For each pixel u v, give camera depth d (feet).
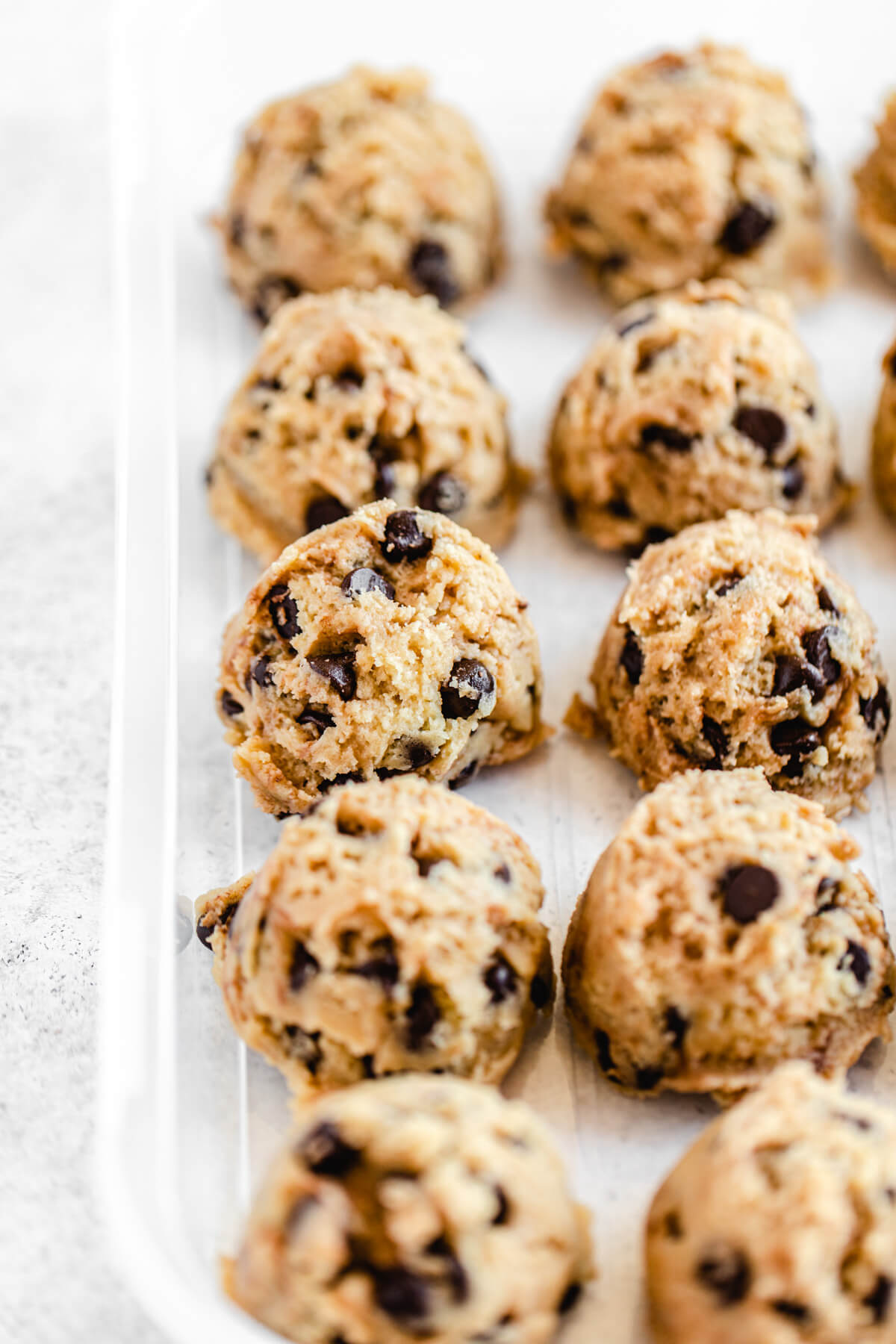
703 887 1.32
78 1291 1.36
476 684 1.40
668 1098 1.36
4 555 1.61
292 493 1.50
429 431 1.50
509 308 1.67
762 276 1.63
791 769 1.42
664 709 1.43
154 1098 1.30
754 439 1.51
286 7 1.72
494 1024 1.32
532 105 1.76
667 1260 1.26
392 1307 1.23
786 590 1.42
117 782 1.38
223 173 1.72
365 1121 1.25
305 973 1.31
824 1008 1.32
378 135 1.61
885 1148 1.25
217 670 1.50
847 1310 1.23
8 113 1.83
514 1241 1.24
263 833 1.45
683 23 1.77
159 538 1.47
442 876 1.32
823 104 1.74
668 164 1.61
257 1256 1.24
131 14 1.68
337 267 1.61
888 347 1.61
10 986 1.44
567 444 1.55
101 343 1.72
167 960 1.33
